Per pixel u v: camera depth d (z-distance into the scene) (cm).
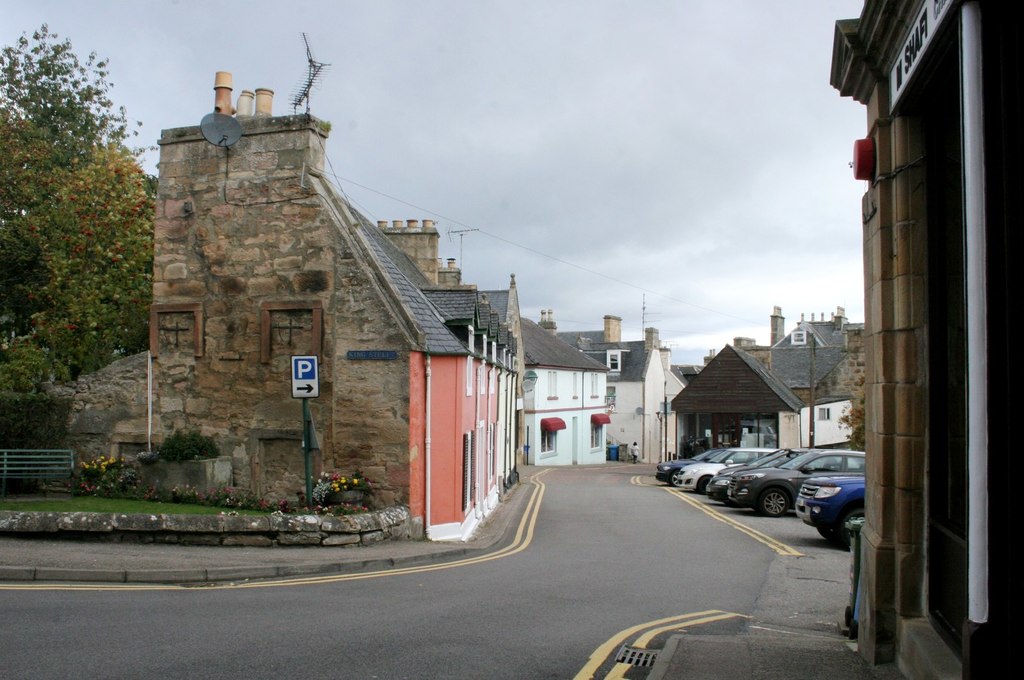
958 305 564
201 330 1593
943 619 553
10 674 585
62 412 1628
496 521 2027
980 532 398
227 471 1557
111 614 787
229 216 1595
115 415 1622
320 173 1600
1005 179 395
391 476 1514
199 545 1255
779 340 5978
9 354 2152
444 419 1639
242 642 691
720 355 4484
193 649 664
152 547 1214
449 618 828
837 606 991
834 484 1551
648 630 802
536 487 3219
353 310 1539
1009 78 396
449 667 634
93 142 2902
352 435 1523
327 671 612
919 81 539
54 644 667
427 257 3391
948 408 572
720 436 4534
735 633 812
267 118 1584
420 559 1290
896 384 612
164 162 1628
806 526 1897
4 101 2597
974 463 400
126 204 2314
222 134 1575
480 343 2089
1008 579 392
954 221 570
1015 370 394
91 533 1232
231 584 1018
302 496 1498
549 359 5053
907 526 602
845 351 4681
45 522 1221
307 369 1371
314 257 1557
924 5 499
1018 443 394
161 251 1619
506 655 679
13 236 2248
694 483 2908
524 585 1077
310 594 951
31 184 2377
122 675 588
